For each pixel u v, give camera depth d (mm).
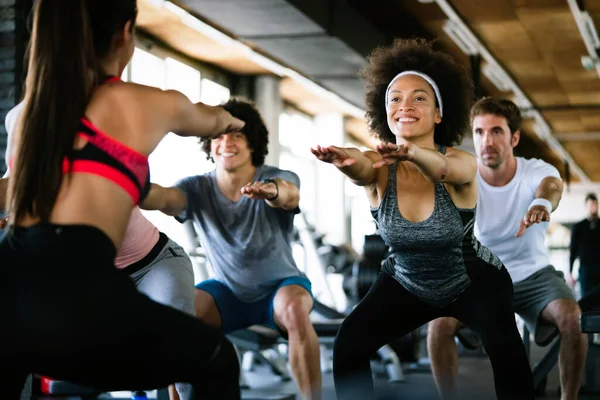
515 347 2609
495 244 3592
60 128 1664
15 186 1655
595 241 7633
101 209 1646
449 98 2807
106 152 1678
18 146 1684
